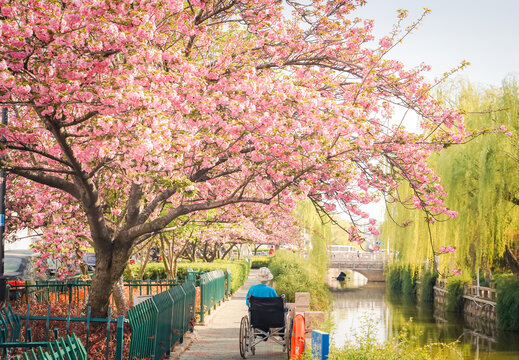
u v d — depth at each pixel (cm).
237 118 1052
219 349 1359
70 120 951
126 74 872
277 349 1365
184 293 1453
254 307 1253
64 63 812
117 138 890
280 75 1516
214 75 1121
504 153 2644
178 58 993
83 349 687
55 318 880
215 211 1777
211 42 1412
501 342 2706
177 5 993
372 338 879
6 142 905
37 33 795
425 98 1388
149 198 1230
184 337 1504
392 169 1355
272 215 1814
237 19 1321
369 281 8306
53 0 850
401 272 5559
